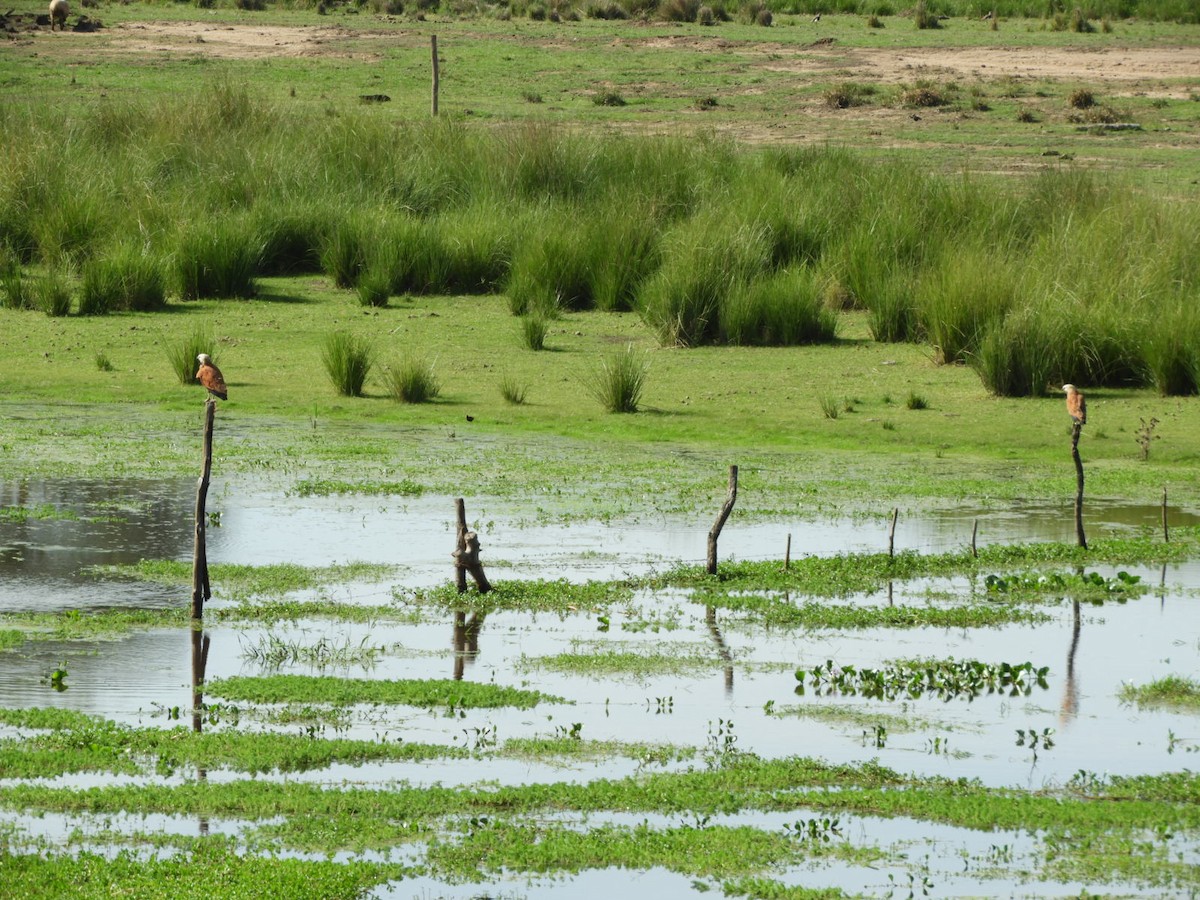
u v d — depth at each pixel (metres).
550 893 26.03
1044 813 29.52
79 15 164.12
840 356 80.00
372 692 35.50
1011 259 83.50
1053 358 73.62
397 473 58.78
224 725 33.50
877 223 91.44
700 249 84.75
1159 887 26.69
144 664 37.56
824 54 158.12
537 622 41.88
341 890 25.50
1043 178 98.00
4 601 42.50
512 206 99.62
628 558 48.38
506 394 71.25
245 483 56.91
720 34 166.38
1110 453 64.62
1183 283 78.75
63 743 31.83
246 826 28.41
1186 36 174.50
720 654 39.50
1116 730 34.62
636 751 32.47
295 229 97.19
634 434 66.25
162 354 78.38
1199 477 61.28
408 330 83.94
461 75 146.62
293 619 41.66
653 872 26.98
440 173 104.75
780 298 82.56
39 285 86.88
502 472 59.38
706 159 104.62
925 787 30.95
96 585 44.28
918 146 123.25
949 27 176.50
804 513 54.50
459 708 34.94
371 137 107.81
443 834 28.19
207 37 159.38
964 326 77.75
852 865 27.30
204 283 90.25
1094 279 79.31
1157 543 51.34
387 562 47.28
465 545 43.78
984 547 50.38
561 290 89.94
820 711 35.47
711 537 46.50
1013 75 150.00
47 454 60.59
